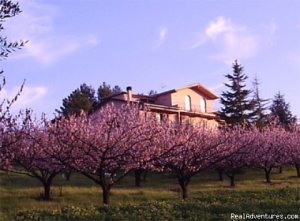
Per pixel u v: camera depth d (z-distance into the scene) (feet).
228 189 105.50
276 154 146.30
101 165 80.07
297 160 161.58
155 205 59.52
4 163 76.33
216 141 111.45
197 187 118.83
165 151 91.76
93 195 91.76
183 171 95.66
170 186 119.85
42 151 86.63
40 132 86.58
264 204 58.75
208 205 58.59
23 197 86.17
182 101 219.82
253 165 144.87
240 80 219.82
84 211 55.26
